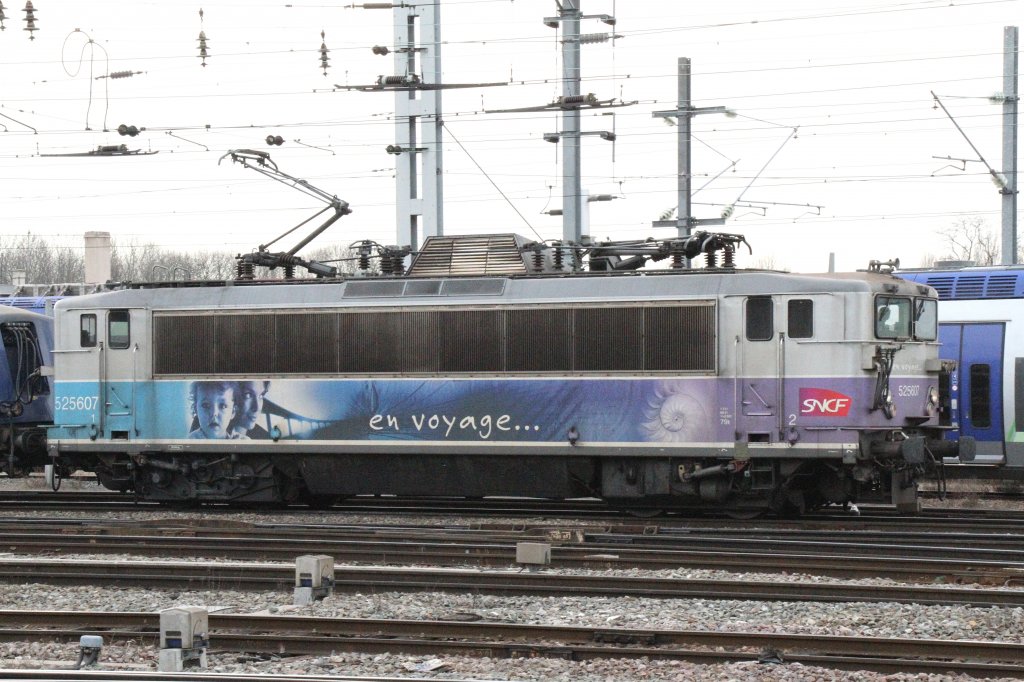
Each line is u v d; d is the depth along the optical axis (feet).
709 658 49.34
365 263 104.99
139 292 105.09
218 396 102.06
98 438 105.40
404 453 97.19
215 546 77.41
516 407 94.73
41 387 122.83
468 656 50.70
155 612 57.11
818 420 88.69
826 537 81.30
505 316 95.20
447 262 99.71
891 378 89.30
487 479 97.09
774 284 89.92
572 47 122.42
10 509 104.42
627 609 59.47
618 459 93.91
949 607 58.39
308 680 43.70
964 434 115.14
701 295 91.30
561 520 93.30
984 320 115.34
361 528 85.40
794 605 59.62
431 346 96.78
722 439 90.48
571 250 100.37
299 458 101.24
